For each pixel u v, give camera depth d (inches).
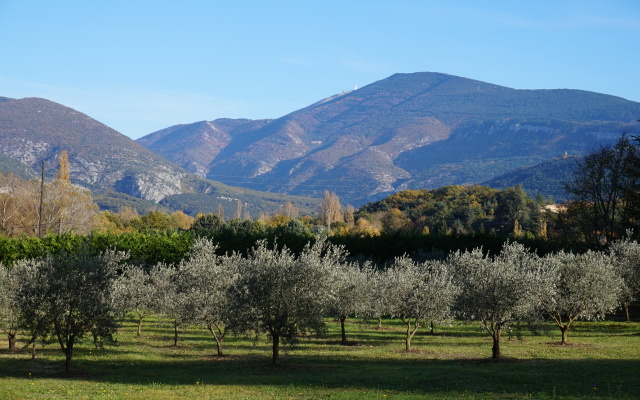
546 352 1138.7
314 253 1109.7
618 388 754.8
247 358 1091.3
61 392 745.6
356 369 960.3
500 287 1057.5
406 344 1222.9
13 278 1071.0
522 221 4867.1
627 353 1099.9
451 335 1497.3
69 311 928.3
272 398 714.8
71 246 2185.0
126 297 1336.1
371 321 1875.0
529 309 1087.6
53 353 1112.8
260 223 4343.0
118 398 710.5
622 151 2406.5
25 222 3294.8
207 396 730.2
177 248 2262.6
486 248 2500.0
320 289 1025.5
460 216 5595.5
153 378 875.4
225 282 1153.4
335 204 6058.1
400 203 6825.8
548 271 1212.5
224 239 2522.1
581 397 708.7
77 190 3543.3
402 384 818.8
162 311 1304.1
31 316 920.3
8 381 817.5
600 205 2559.1
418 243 2576.3
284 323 1015.0
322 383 829.8
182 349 1212.5
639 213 2159.2
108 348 1203.2
